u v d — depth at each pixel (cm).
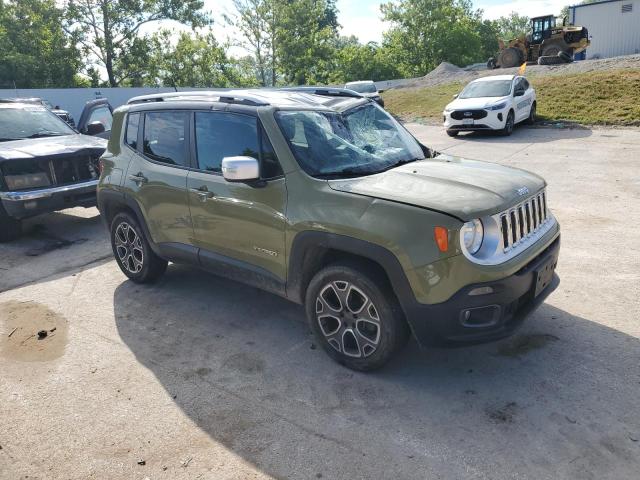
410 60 5072
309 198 364
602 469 271
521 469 273
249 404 343
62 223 845
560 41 2820
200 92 483
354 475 277
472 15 6275
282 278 393
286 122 397
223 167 367
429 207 320
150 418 333
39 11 3778
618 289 476
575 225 667
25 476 288
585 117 1670
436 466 279
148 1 4122
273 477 279
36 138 811
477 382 351
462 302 313
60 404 352
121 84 4366
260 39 4706
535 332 409
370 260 349
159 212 481
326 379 365
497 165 419
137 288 546
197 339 433
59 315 491
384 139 437
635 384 338
